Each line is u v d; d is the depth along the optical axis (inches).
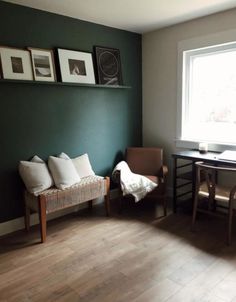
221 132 133.0
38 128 116.8
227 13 117.1
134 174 131.7
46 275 84.0
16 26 106.7
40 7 110.3
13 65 106.0
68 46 123.1
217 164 110.1
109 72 138.1
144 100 157.8
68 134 127.1
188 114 141.7
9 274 84.8
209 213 107.3
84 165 126.1
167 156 151.4
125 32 144.9
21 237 108.3
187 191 143.6
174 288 77.0
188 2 107.5
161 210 133.5
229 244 99.3
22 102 110.8
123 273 84.1
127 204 141.6
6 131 107.9
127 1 105.3
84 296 74.6
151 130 157.2
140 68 155.4
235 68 124.3
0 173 108.0
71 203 111.0
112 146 146.6
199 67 136.3
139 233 109.9
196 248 97.7
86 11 115.8
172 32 138.1
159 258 91.8
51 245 101.7
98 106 137.2
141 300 72.6
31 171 107.0
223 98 130.2
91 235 108.8
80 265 88.7
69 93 125.0
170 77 142.9
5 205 111.0
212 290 76.0
